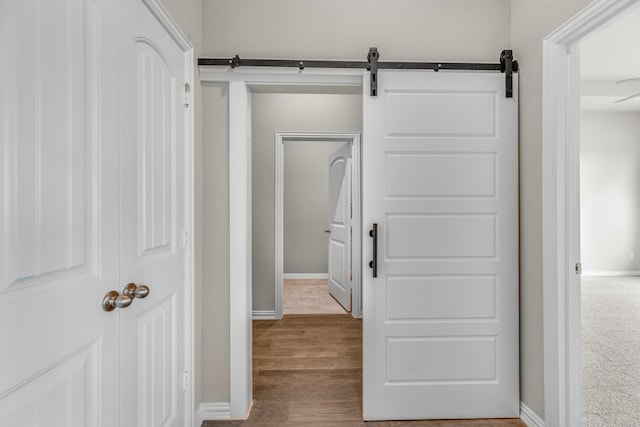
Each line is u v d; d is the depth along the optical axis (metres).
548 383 1.77
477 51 2.08
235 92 2.01
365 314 2.01
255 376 2.52
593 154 6.07
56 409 0.87
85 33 0.98
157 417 1.43
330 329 3.49
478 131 2.03
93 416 1.01
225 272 2.03
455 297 2.03
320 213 6.06
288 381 2.44
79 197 0.96
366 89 2.01
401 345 2.02
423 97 2.03
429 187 2.03
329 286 4.90
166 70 1.53
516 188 2.03
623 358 2.73
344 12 2.07
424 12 2.08
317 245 6.07
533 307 1.91
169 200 1.56
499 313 2.03
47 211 0.84
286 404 2.16
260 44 2.04
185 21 1.76
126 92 1.18
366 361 2.00
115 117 1.12
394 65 2.00
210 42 2.02
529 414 1.94
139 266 1.28
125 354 1.18
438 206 2.03
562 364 1.71
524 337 2.00
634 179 6.08
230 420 2.00
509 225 2.03
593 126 6.05
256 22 2.04
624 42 3.63
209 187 2.02
